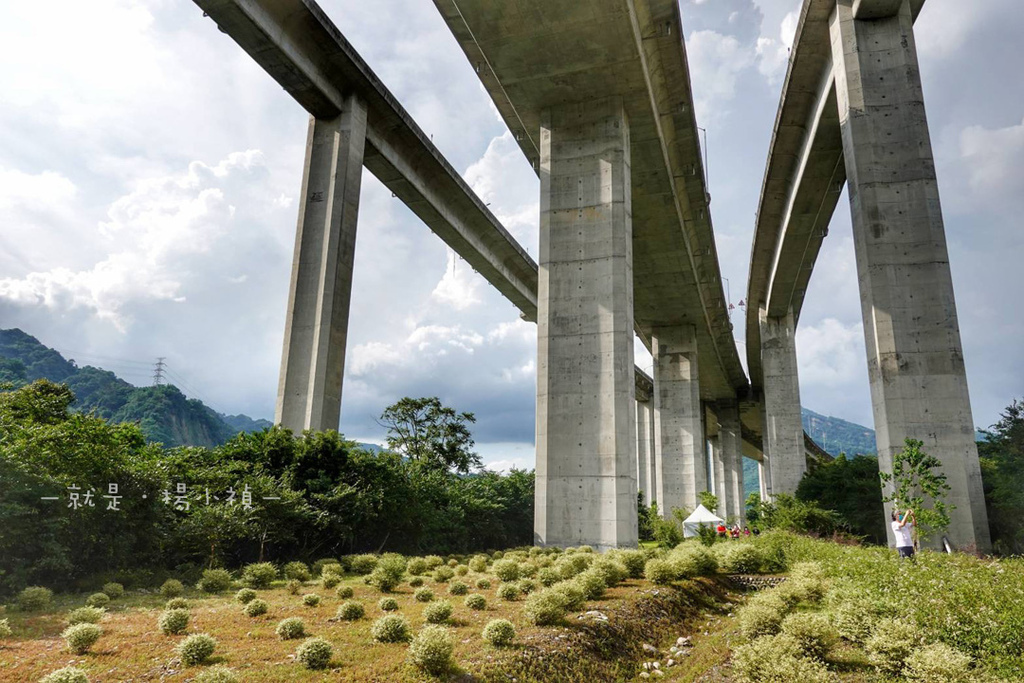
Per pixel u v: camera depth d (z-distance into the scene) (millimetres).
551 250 25750
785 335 50375
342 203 28844
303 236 28984
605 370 23922
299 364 27438
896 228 20594
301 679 6930
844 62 22469
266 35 25125
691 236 41062
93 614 9773
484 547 34656
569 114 26984
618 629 10148
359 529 22016
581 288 24984
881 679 7590
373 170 34656
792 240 39844
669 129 31047
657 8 24297
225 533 17266
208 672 6453
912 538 16156
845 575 12664
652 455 77312
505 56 24766
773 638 8945
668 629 11234
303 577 15930
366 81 30250
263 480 19203
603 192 25656
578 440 23672
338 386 27875
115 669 7180
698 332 54031
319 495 20516
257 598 12297
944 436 18844
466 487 36719
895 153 21188
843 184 33656
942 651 7230
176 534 16484
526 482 42000
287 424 26750
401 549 25062
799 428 48031
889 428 19266
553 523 23281
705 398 80625
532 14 22734
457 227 41156
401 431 38562
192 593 13586
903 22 22156
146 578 14922
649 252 39969
